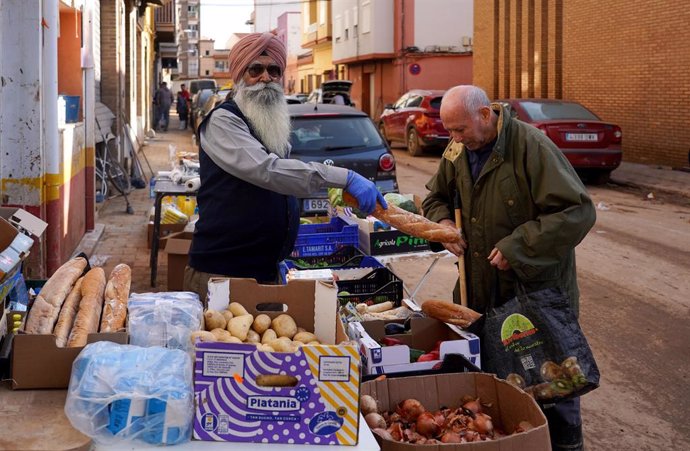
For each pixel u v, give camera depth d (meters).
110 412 2.27
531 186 3.45
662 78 16.70
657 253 9.15
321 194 7.67
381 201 3.35
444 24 32.69
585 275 8.09
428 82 32.75
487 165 3.53
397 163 19.62
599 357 5.71
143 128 25.19
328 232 5.79
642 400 4.97
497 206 3.54
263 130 3.41
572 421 3.45
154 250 7.32
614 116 18.45
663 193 13.95
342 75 41.62
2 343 2.74
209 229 3.54
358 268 4.85
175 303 2.80
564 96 20.64
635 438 4.44
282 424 2.34
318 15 45.34
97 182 12.73
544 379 3.27
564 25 20.42
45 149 6.70
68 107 8.35
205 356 2.33
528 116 14.84
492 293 3.60
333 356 2.34
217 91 30.41
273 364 2.33
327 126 8.88
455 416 2.85
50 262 6.84
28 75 6.40
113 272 3.38
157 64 42.22
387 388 2.96
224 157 3.29
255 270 3.57
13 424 2.29
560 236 3.33
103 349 2.45
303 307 3.04
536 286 3.49
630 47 17.70
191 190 7.32
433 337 3.51
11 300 3.00
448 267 8.59
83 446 2.18
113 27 14.15
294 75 57.28
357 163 8.67
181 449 2.28
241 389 2.33
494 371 3.36
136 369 2.34
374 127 9.16
